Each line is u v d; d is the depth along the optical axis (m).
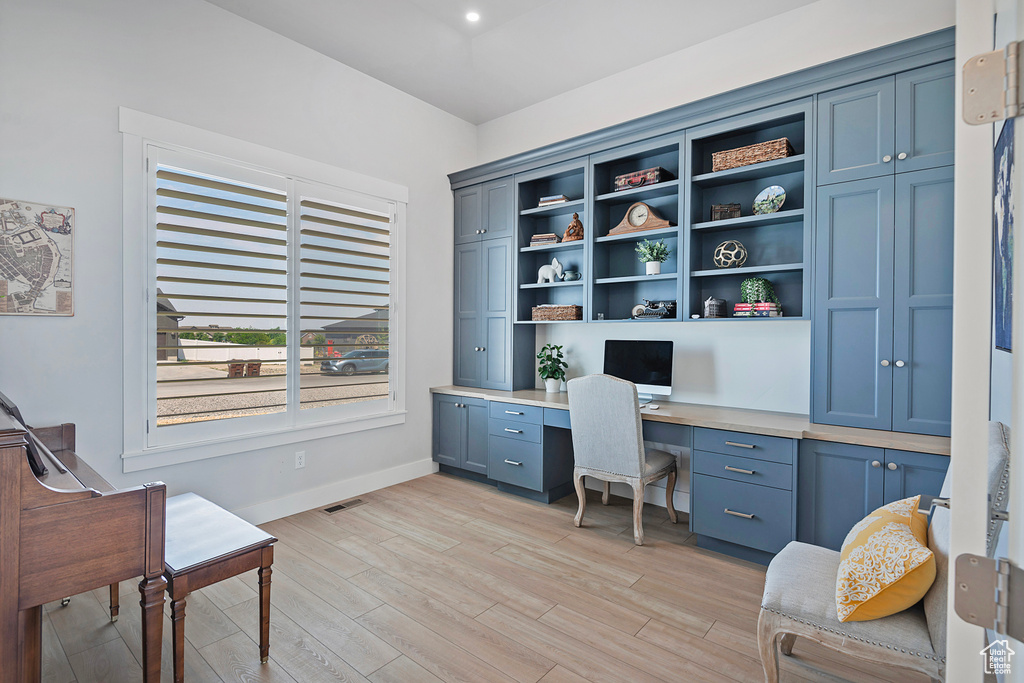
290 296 3.24
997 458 0.83
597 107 3.79
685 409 3.12
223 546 1.76
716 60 3.24
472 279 4.23
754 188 3.07
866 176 2.46
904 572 1.34
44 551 1.28
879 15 2.71
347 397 3.57
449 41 3.26
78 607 2.18
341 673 1.77
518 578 2.45
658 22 3.07
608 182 3.65
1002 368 0.94
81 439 2.43
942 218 2.28
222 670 1.78
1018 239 0.65
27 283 2.27
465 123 4.46
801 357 2.95
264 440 3.11
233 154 2.94
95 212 2.46
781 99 2.71
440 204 4.25
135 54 2.58
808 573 1.62
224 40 2.92
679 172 3.11
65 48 2.37
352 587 2.36
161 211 2.68
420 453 4.11
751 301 2.87
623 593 2.31
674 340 3.44
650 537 2.96
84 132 2.42
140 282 2.61
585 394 2.90
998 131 0.94
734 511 2.64
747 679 1.75
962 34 0.67
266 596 1.81
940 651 1.26
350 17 3.00
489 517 3.24
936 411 2.29
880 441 2.25
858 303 2.48
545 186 4.07
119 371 2.54
